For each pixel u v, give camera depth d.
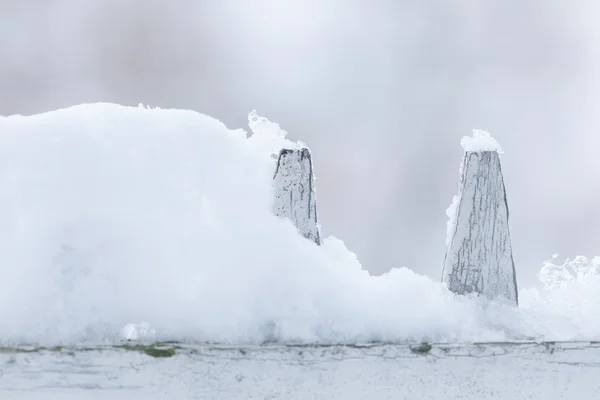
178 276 7.73
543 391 7.66
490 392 7.64
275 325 7.68
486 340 7.84
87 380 7.30
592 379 7.69
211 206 8.05
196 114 8.45
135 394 7.34
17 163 7.82
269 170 8.38
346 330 7.73
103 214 7.76
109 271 7.64
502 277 8.28
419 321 7.86
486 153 8.29
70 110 8.24
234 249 7.85
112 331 7.55
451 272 8.32
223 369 7.42
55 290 7.52
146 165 8.02
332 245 8.66
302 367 7.49
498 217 8.29
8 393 7.25
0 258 7.54
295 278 7.80
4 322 7.43
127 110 8.30
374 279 8.27
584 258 8.71
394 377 7.57
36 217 7.65
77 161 7.87
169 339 7.55
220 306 7.66
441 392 7.61
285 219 8.16
